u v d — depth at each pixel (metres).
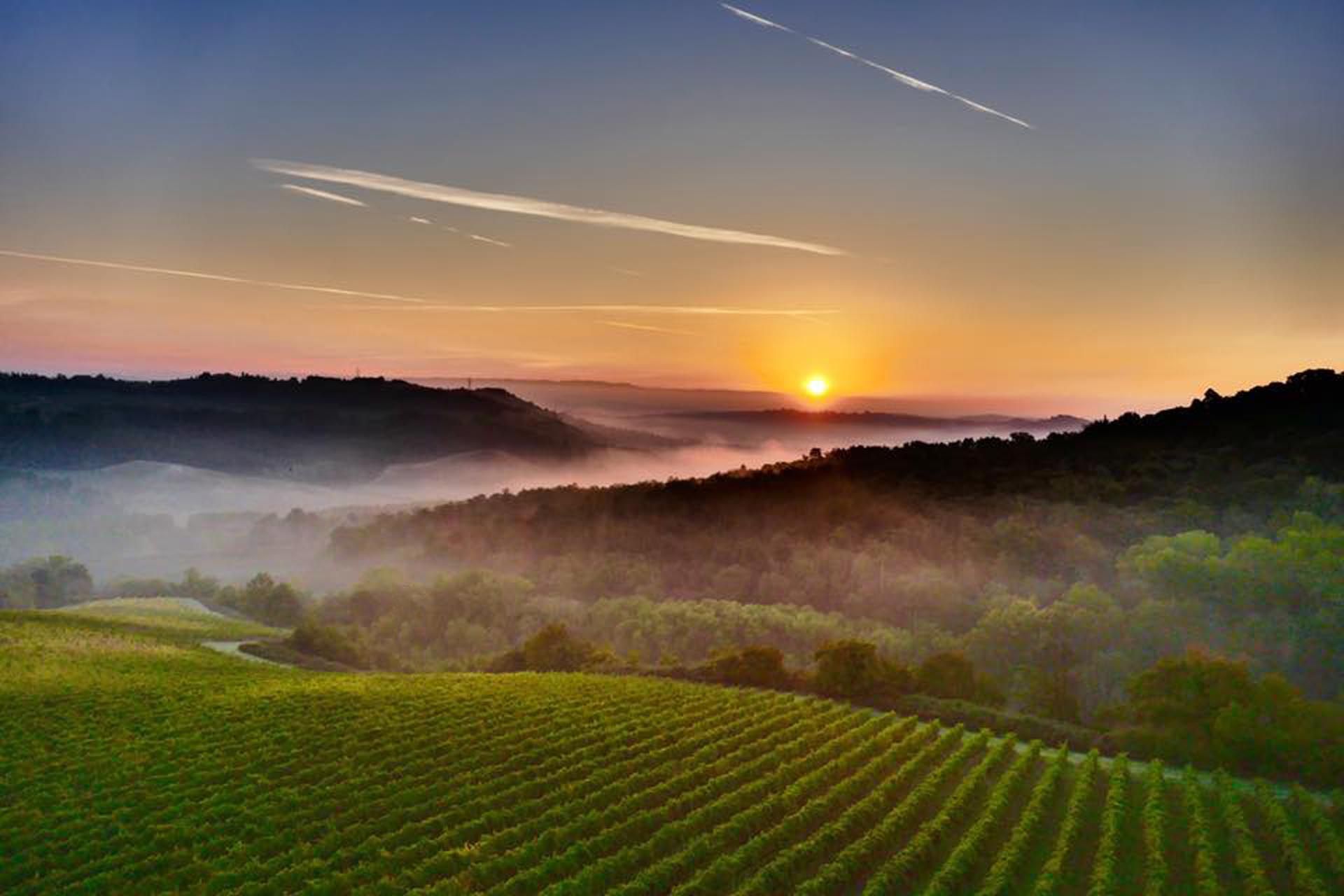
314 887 37.97
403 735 60.78
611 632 144.12
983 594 127.69
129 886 39.19
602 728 63.34
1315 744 57.19
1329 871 43.09
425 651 141.62
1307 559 91.06
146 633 108.44
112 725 62.66
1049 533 137.88
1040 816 48.09
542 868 40.41
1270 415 185.88
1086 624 91.19
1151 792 50.28
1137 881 42.75
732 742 59.62
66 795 49.50
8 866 40.88
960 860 42.44
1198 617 89.75
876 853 44.69
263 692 73.94
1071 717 74.81
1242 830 45.19
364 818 47.19
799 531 184.00
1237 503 137.12
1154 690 64.69
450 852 41.56
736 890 39.97
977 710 70.56
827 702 73.56
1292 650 82.94
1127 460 181.88
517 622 154.75
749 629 128.75
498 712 67.56
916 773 55.78
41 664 81.38
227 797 48.88
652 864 42.44
